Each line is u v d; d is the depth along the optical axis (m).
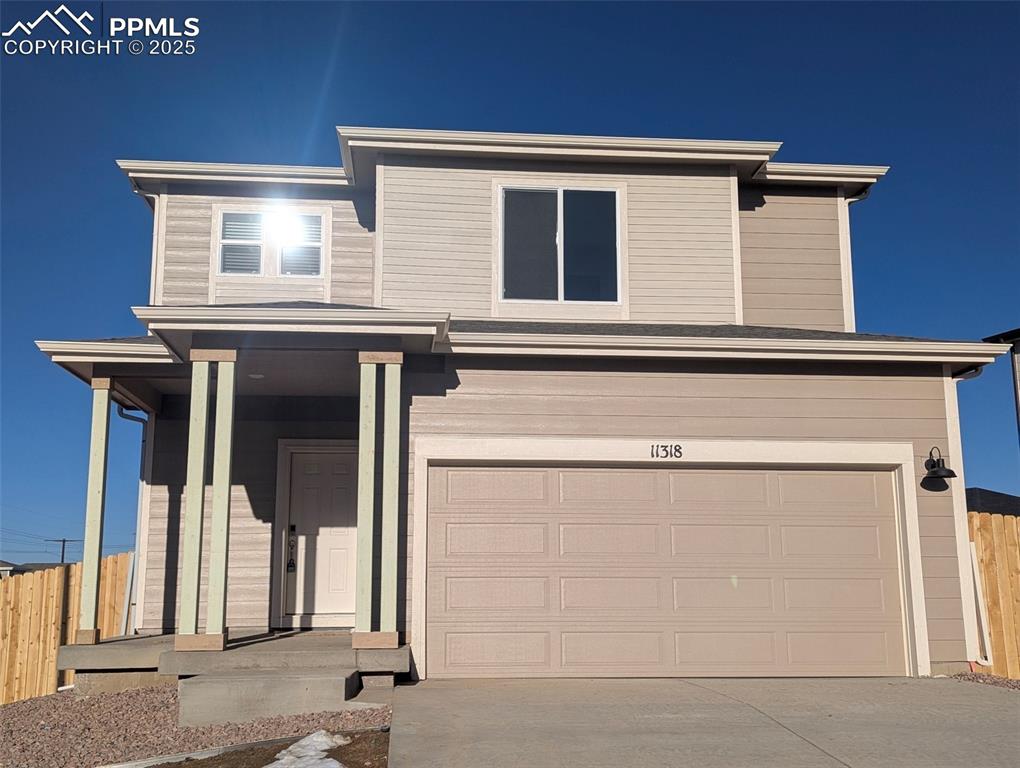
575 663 9.53
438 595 9.54
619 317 11.99
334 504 11.85
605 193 12.34
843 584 9.98
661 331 10.70
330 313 8.99
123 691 9.44
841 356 10.12
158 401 11.62
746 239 12.99
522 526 9.73
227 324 8.92
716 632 9.74
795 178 12.98
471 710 7.68
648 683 9.15
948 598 10.00
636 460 9.90
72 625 11.56
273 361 9.86
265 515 11.66
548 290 11.99
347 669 8.55
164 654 8.50
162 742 7.47
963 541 10.15
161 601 11.34
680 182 12.48
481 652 9.47
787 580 9.93
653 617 9.70
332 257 12.52
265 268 12.45
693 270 12.26
